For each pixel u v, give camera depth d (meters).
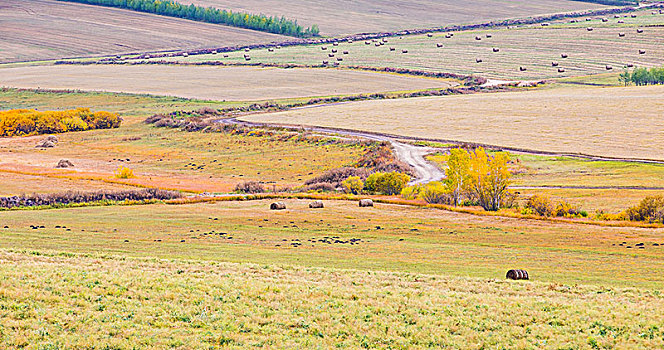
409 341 31.69
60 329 31.47
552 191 113.56
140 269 45.78
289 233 75.81
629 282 49.72
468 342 31.91
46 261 47.94
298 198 105.19
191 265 48.81
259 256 60.69
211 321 33.84
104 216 86.75
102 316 33.47
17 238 68.38
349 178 119.31
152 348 29.72
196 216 87.69
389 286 43.12
